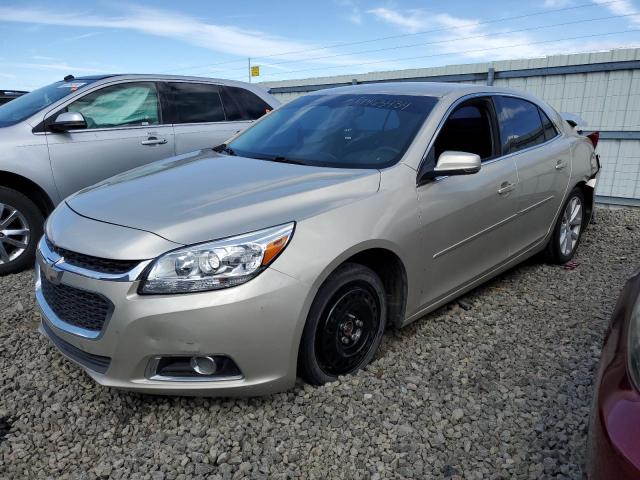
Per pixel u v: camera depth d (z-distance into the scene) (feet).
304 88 37.60
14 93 29.73
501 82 28.71
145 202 8.83
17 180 15.17
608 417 5.07
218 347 7.59
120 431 8.15
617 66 24.70
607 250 17.81
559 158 14.48
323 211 8.57
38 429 8.17
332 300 8.71
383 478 7.15
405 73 32.58
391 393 8.93
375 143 10.77
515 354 10.44
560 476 7.13
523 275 14.96
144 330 7.50
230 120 20.01
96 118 16.67
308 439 7.86
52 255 8.60
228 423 8.20
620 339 6.18
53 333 9.09
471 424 8.26
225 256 7.59
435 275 10.57
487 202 11.53
